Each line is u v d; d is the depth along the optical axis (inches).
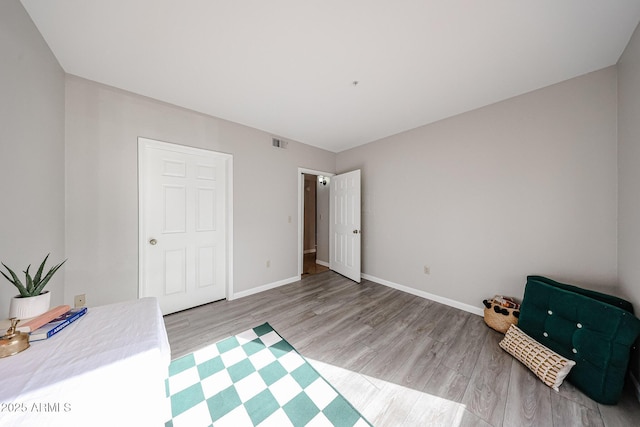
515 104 81.2
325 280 136.6
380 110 93.2
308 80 72.7
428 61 63.4
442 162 101.8
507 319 75.4
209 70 67.6
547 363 55.3
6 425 19.9
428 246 107.3
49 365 27.1
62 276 66.9
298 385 54.4
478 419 45.9
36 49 51.2
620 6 45.6
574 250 69.7
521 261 80.3
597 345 51.0
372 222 133.4
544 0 44.8
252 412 47.0
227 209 104.8
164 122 86.8
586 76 67.4
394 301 104.6
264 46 57.8
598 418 45.9
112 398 23.6
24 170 47.2
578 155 68.8
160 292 88.6
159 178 87.7
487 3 45.5
